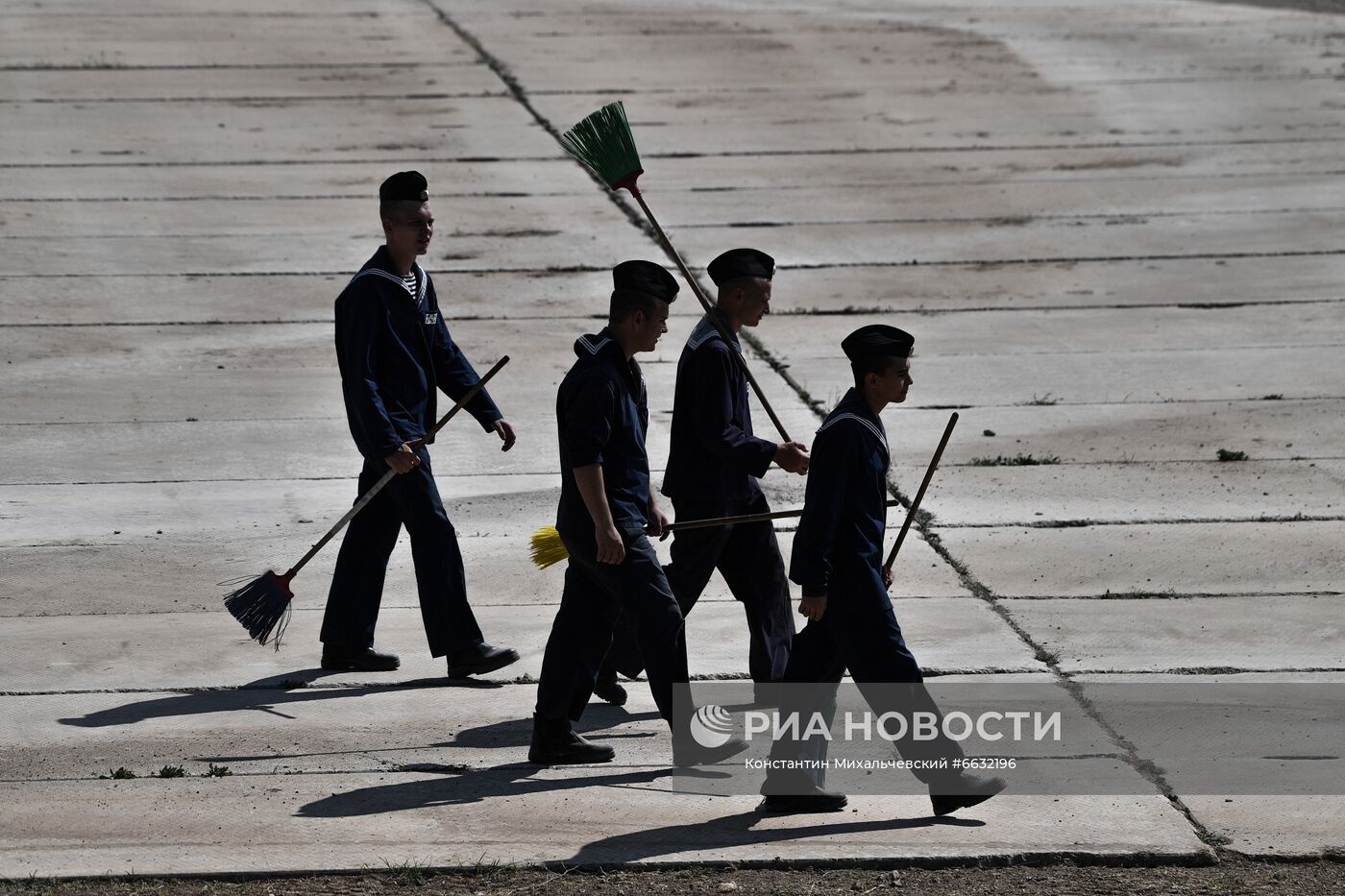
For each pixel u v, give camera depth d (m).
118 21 89.44
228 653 27.86
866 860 20.42
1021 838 21.05
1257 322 48.53
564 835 21.28
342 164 64.75
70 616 29.30
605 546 22.08
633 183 25.31
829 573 20.91
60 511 34.66
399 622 29.62
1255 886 19.83
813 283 51.94
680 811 22.08
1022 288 51.69
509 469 37.62
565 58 83.56
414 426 26.66
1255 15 97.62
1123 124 72.50
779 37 89.62
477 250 54.78
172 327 47.62
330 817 21.72
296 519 34.44
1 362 44.31
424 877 20.05
